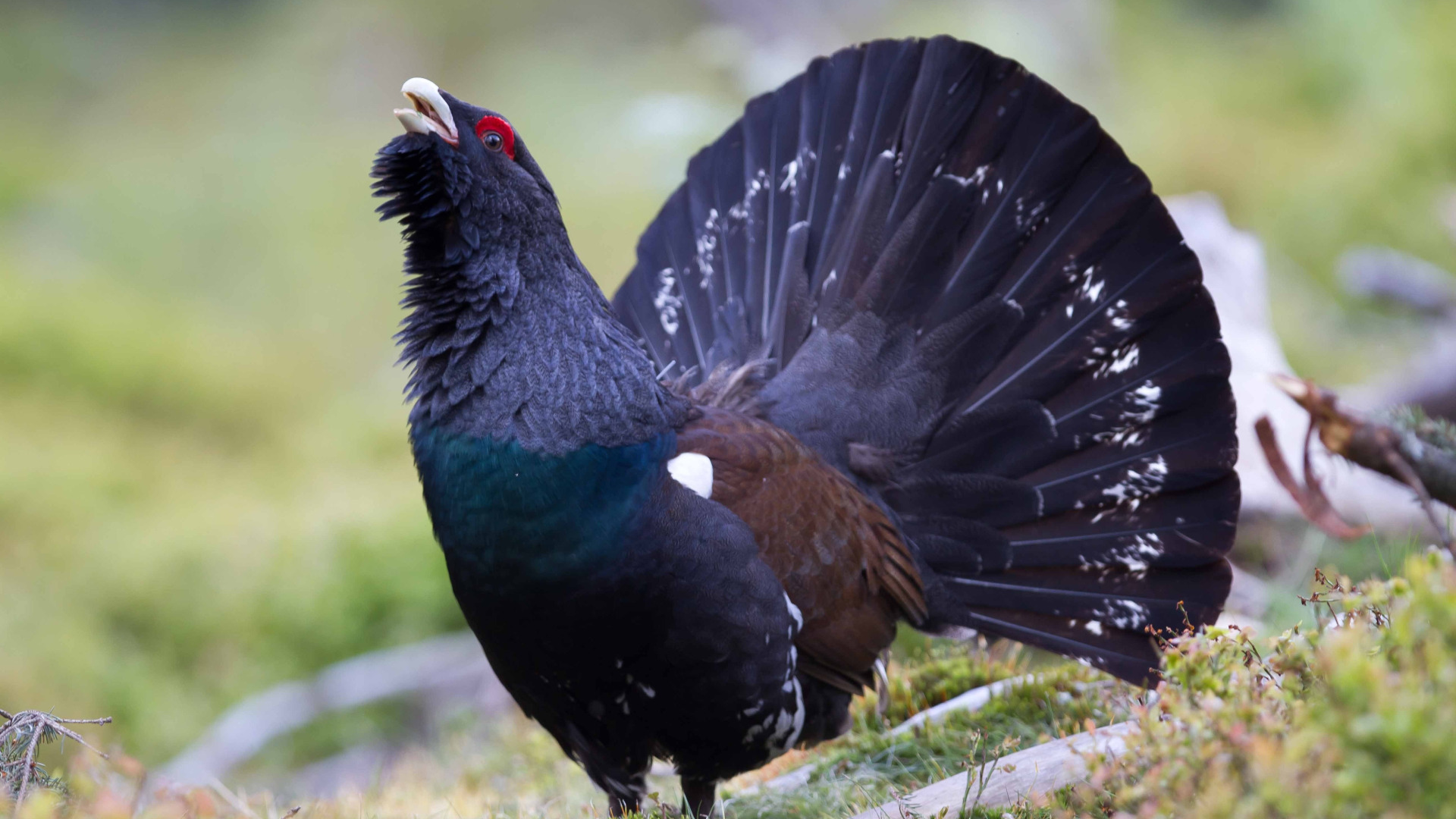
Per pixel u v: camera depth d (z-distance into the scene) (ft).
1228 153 133.18
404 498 88.33
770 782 38.91
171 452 109.09
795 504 33.12
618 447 30.60
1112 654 37.42
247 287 151.23
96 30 240.12
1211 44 175.52
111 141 200.64
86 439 105.40
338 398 124.06
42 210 165.48
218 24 247.70
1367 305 103.30
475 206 30.83
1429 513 23.18
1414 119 118.21
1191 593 36.94
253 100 211.00
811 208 40.06
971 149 38.29
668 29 203.82
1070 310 37.45
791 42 140.26
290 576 77.20
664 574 30.53
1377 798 19.30
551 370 30.58
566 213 150.71
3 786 27.50
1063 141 37.42
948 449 38.19
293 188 172.04
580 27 208.54
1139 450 37.14
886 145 39.29
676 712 32.09
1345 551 52.70
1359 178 116.67
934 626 38.60
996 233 37.99
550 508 29.91
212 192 169.89
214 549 81.15
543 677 31.89
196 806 31.42
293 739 65.82
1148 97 152.25
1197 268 36.27
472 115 31.07
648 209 149.69
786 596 32.55
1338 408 23.39
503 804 40.63
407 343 32.14
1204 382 36.40
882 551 35.68
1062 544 37.88
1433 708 19.34
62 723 35.68
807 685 34.76
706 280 41.47
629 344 32.35
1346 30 142.92
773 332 39.45
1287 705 23.68
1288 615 47.47
